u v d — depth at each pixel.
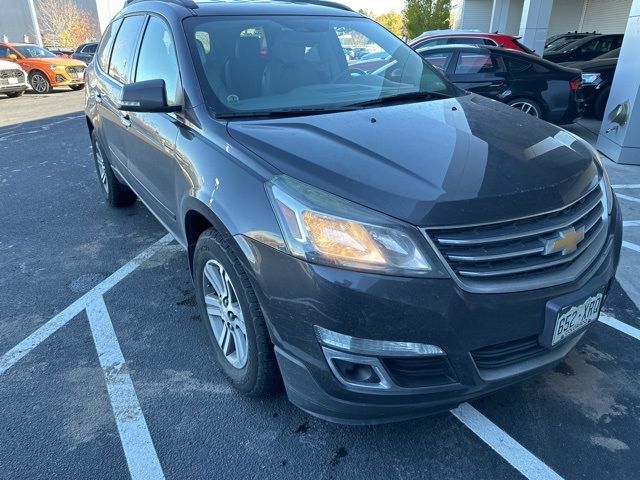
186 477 2.12
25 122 11.02
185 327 3.16
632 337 2.97
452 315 1.81
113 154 4.31
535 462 2.16
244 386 2.42
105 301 3.47
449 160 2.10
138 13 3.71
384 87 3.09
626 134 6.54
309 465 2.17
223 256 2.25
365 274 1.79
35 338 3.08
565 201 2.02
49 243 4.45
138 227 4.75
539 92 7.80
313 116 2.57
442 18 27.88
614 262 2.38
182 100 2.73
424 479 2.09
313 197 1.90
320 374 1.91
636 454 2.18
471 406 2.47
